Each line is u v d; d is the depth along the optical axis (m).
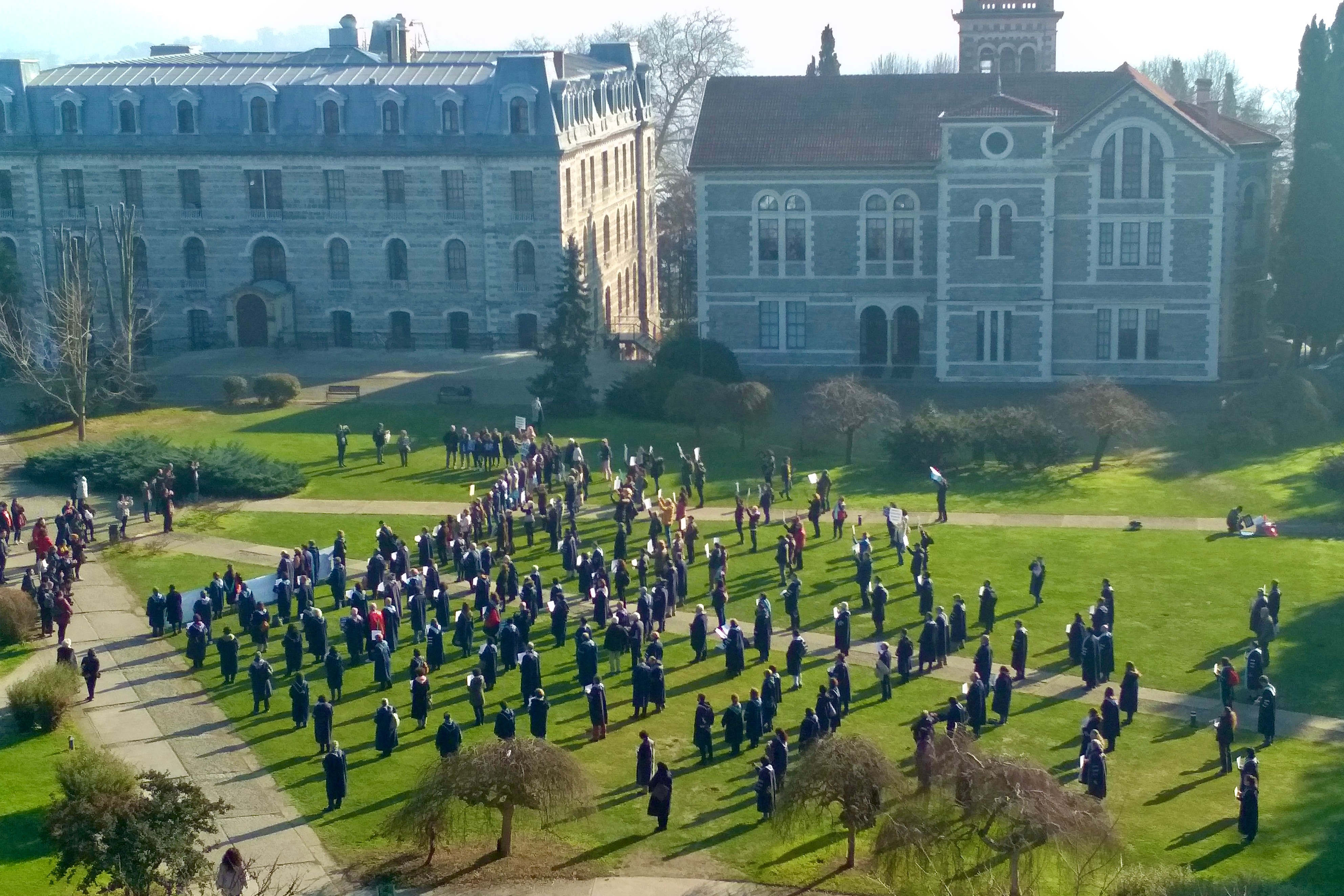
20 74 105.81
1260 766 45.53
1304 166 94.00
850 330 99.06
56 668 49.75
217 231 105.50
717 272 99.38
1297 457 79.00
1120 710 49.06
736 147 98.25
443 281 104.56
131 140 104.75
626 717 49.75
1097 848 36.69
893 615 58.28
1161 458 79.94
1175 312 94.56
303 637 56.88
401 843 40.69
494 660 51.84
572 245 89.25
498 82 101.94
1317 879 38.81
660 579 58.53
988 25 113.69
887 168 96.19
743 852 41.09
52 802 41.03
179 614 57.22
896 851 37.34
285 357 103.56
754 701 47.19
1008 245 94.62
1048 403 82.56
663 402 87.12
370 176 103.50
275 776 45.72
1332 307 94.81
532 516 67.38
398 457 80.12
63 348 82.94
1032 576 58.91
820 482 70.44
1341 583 60.69
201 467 73.81
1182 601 59.19
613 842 41.72
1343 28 93.69
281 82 105.00
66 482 74.75
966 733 40.88
